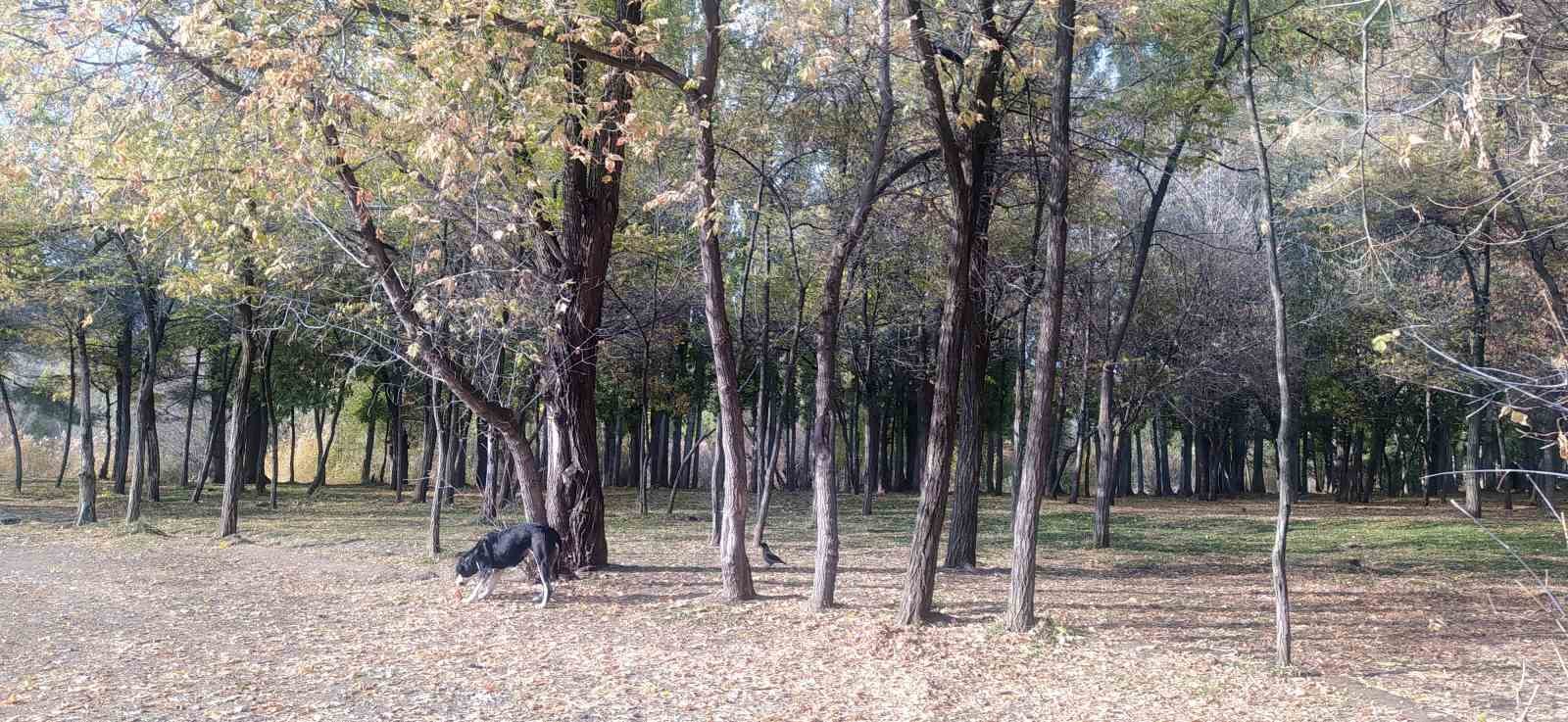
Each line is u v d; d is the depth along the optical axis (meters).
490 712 8.08
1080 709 8.55
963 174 11.82
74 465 52.03
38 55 10.56
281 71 10.07
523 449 14.96
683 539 22.80
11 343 34.84
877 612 12.57
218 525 25.25
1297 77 16.52
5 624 11.59
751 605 13.12
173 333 34.78
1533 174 8.14
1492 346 24.05
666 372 38.12
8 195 13.63
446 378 14.11
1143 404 31.62
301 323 15.90
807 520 29.47
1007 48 11.81
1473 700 8.94
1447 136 5.98
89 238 23.22
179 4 11.46
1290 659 10.22
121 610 12.66
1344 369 33.41
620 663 9.94
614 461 51.44
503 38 11.03
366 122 11.95
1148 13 15.91
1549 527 24.89
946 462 11.89
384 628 11.67
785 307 28.45
